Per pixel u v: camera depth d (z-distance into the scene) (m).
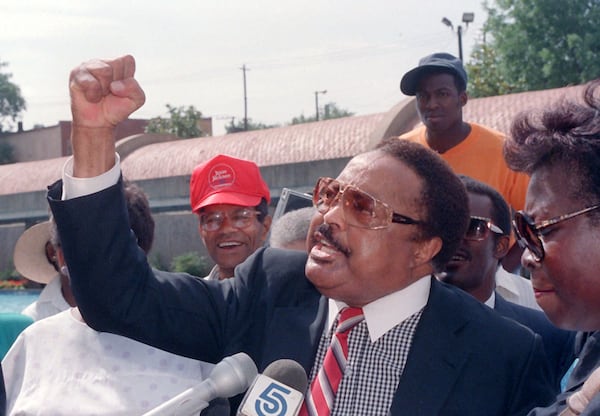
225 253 4.61
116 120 2.50
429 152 2.67
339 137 15.06
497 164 5.52
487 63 31.47
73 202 2.54
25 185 20.22
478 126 5.70
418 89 5.64
